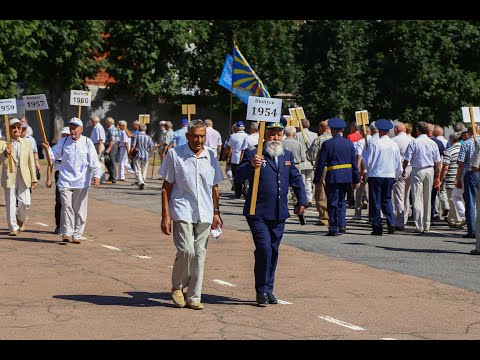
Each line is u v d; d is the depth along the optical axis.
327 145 16.75
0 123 43.50
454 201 18.61
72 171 14.84
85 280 11.47
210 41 48.78
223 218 19.42
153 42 47.06
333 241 15.90
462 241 16.38
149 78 47.53
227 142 24.36
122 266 12.64
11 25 38.00
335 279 11.84
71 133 14.88
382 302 10.36
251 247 14.80
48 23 43.19
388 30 45.69
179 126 52.06
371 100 45.72
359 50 46.25
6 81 39.22
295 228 18.05
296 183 10.37
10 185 15.65
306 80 46.50
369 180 17.17
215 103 49.56
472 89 45.91
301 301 10.35
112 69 47.38
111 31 47.59
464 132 18.97
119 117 51.28
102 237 15.89
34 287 10.91
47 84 47.25
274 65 46.28
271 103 10.16
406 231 17.98
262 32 46.91
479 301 10.54
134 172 27.55
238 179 10.21
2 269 12.19
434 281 11.80
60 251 14.01
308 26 46.78
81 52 45.62
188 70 49.22
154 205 22.38
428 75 45.06
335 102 45.06
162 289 10.97
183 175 9.76
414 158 17.73
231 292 10.86
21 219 16.34
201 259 9.80
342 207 17.20
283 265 12.96
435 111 46.50
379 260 13.60
